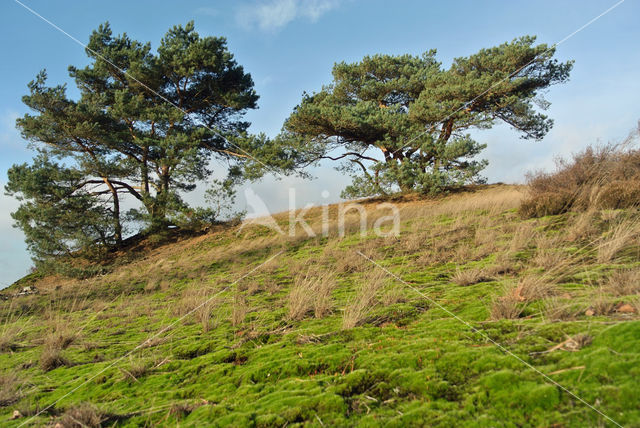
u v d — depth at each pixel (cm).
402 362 273
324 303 465
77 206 1988
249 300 610
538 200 854
